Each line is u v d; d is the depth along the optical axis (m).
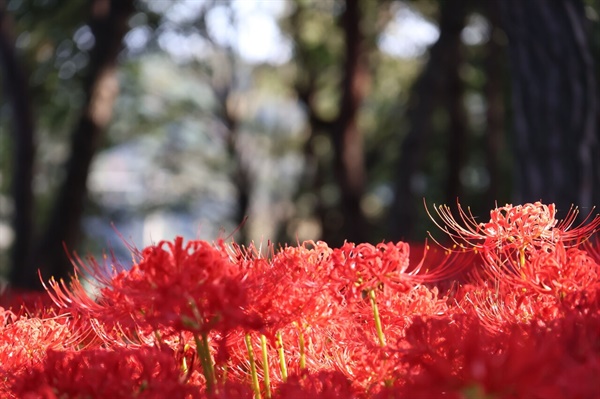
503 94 17.70
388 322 2.25
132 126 23.83
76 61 14.94
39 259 12.05
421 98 12.20
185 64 23.53
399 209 12.04
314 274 2.09
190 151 26.70
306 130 21.64
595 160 5.02
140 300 1.92
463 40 16.31
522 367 1.38
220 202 26.73
